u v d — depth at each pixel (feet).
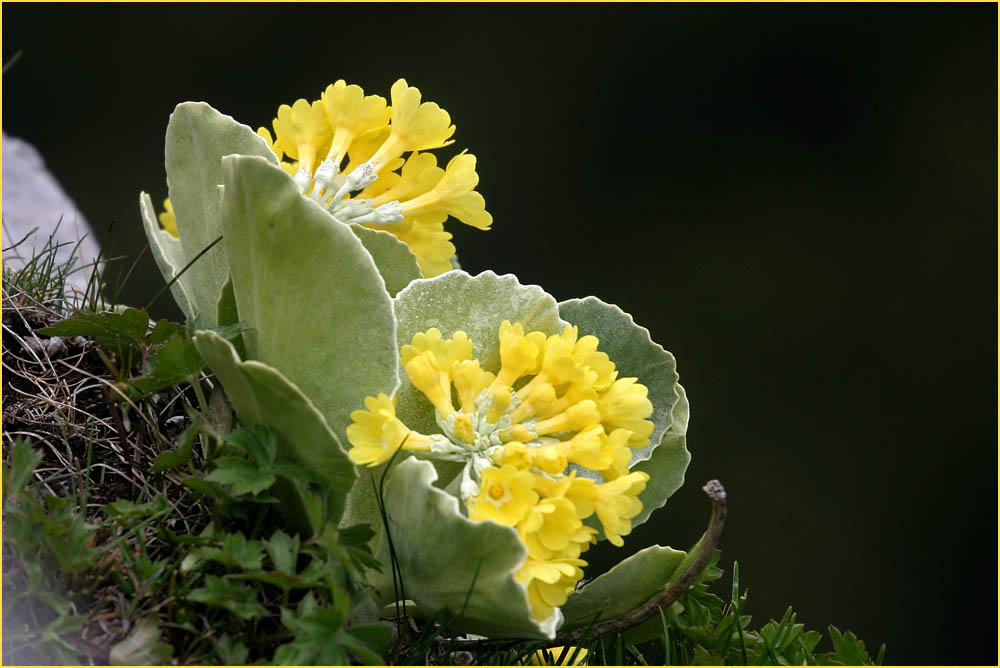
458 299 4.52
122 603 4.41
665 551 4.49
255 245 4.43
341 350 4.43
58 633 4.38
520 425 4.44
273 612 4.44
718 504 4.43
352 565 4.38
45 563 4.40
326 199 4.58
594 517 4.57
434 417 4.50
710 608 4.56
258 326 4.46
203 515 4.50
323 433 4.38
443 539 4.38
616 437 4.44
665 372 4.58
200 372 4.47
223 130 4.56
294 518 4.46
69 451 4.55
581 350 4.48
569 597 4.50
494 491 4.40
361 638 4.38
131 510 4.42
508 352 4.46
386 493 4.45
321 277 4.42
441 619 4.46
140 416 4.57
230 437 4.41
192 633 4.41
